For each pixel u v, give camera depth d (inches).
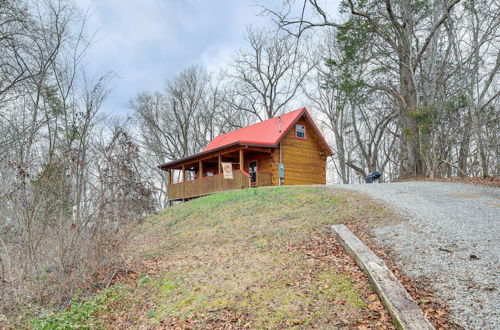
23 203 217.3
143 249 361.7
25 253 220.5
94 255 250.5
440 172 773.9
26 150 307.0
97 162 253.6
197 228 433.4
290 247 292.7
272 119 937.5
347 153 1608.0
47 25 537.6
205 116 1503.4
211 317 189.9
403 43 761.0
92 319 202.7
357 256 229.9
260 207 459.8
